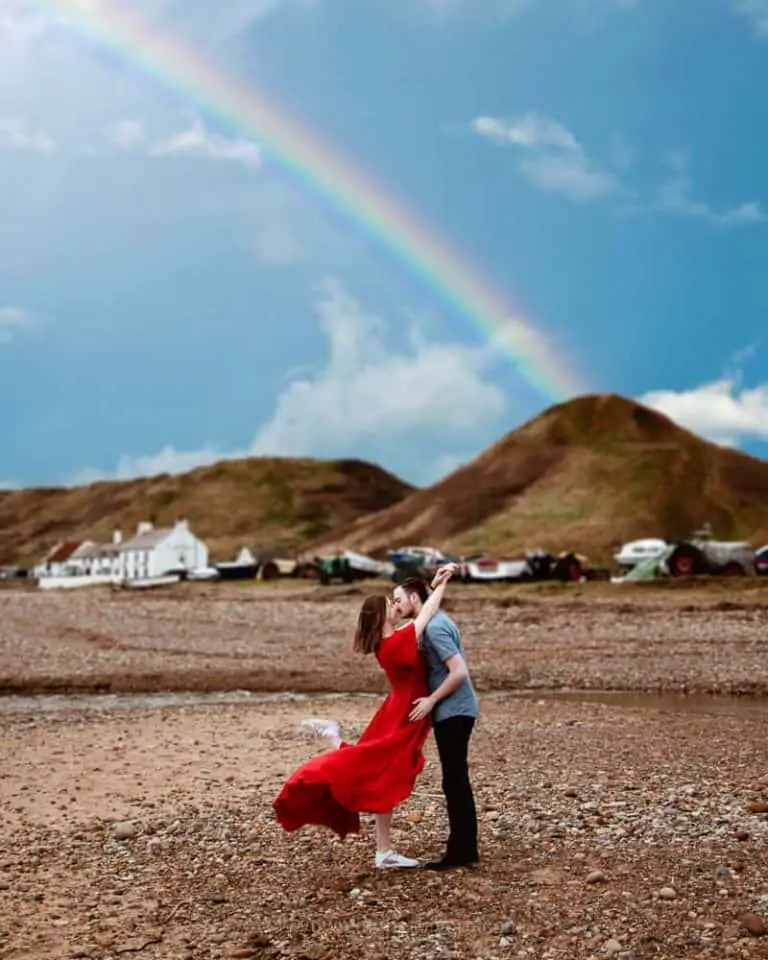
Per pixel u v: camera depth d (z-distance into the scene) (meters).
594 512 126.62
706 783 12.45
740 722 18.28
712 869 8.81
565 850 9.46
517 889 8.38
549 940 7.32
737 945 7.14
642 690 24.50
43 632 42.97
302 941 7.40
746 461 141.50
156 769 14.16
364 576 75.62
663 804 11.21
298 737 16.86
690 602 44.00
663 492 129.50
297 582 79.88
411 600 9.16
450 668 8.78
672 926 7.52
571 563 66.31
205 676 27.88
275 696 24.78
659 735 16.70
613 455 142.75
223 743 16.38
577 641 34.00
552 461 146.62
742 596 44.78
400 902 8.12
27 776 13.77
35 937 7.54
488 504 136.88
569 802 11.40
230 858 9.49
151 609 56.41
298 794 8.42
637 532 119.12
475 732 17.19
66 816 11.38
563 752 15.02
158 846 9.96
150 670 29.19
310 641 37.50
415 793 12.20
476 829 9.07
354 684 26.50
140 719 19.61
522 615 42.84
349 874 8.88
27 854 9.77
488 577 65.69
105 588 103.62
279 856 9.52
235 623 45.72
